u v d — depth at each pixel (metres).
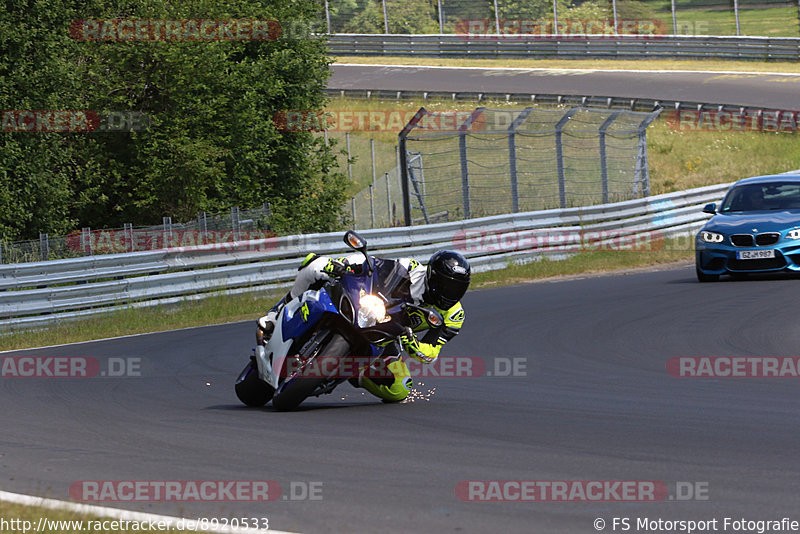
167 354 42.59
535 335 44.53
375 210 121.56
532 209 111.25
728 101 156.62
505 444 23.06
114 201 97.69
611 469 20.33
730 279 62.16
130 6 96.50
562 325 47.22
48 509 17.28
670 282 63.22
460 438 23.84
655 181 136.62
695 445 22.66
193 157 91.00
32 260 67.94
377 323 27.19
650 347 40.16
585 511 17.25
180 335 50.31
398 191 125.25
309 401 30.66
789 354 37.41
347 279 27.80
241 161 97.88
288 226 100.31
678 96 161.12
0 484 19.69
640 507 17.45
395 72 189.38
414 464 21.00
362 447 22.83
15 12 82.38
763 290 55.16
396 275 28.08
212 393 32.22
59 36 84.44
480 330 46.88
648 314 49.25
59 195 84.94
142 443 23.59
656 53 192.25
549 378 34.03
